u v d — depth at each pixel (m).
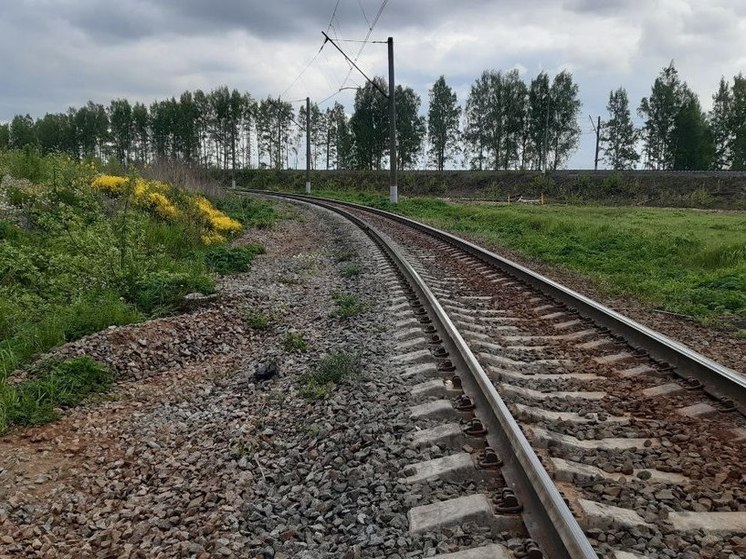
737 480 3.88
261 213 25.22
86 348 7.41
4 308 9.02
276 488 4.45
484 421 4.64
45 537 4.06
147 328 8.27
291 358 7.38
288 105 103.44
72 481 4.82
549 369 6.25
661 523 3.35
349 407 5.46
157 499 4.51
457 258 14.20
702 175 43.34
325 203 36.94
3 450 5.20
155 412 6.21
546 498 3.27
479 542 3.28
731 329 8.05
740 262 12.02
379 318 8.51
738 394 5.03
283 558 3.54
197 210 18.48
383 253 14.82
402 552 3.34
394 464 4.29
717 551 3.13
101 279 10.28
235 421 5.77
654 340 6.44
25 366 7.09
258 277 13.02
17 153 18.45
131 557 3.77
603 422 4.82
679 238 14.59
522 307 9.20
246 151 111.25
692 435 4.54
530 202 44.78
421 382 5.82
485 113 86.62
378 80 87.00
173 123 99.44
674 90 75.75
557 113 82.44
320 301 10.59
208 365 7.76
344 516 3.84
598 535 3.21
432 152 94.75
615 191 45.59
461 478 3.97
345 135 97.00
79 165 18.53
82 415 6.05
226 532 3.91
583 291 10.74
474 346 6.71
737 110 70.50
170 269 11.94
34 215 13.32
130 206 15.28
